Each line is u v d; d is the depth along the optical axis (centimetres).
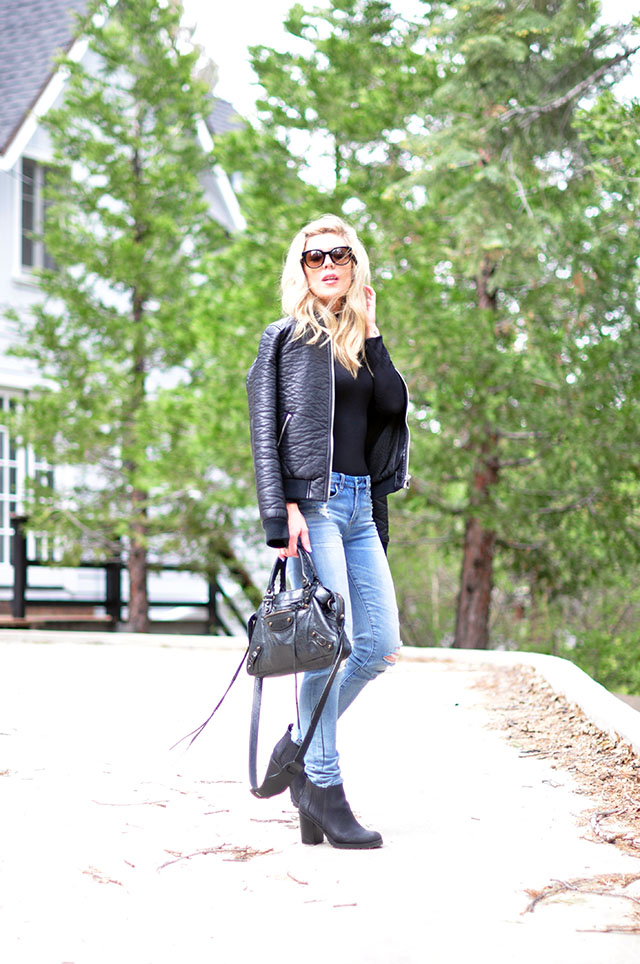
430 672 932
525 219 902
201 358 1473
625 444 1204
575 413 1198
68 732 607
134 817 426
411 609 2141
